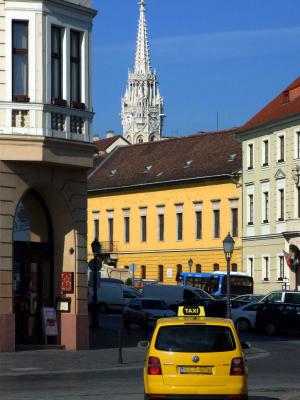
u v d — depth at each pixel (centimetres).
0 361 4322
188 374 2552
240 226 11731
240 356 2575
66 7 4856
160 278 12925
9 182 4644
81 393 3231
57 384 3541
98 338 6056
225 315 7588
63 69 4831
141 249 13238
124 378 3794
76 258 4969
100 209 14012
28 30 4712
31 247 4919
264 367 4394
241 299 8406
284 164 10894
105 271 12256
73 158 4800
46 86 4712
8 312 4631
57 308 4981
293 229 10612
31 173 4731
